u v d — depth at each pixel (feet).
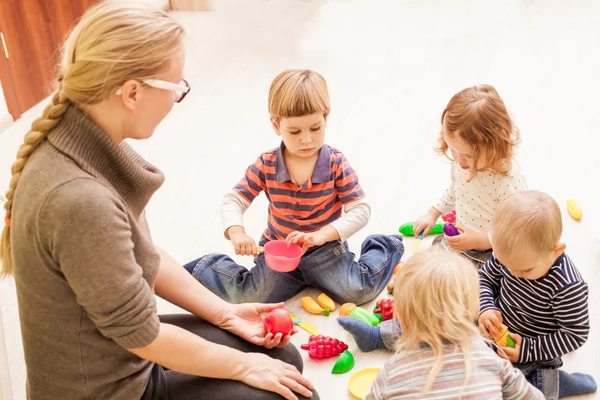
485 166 5.49
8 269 3.74
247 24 12.09
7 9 8.57
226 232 5.81
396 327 5.21
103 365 3.65
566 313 4.62
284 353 4.50
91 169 3.33
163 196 7.42
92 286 3.29
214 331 4.46
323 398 4.93
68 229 3.19
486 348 4.00
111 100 3.33
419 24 11.92
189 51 11.03
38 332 3.54
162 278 4.52
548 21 11.68
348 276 5.81
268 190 5.82
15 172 3.37
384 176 7.57
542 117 8.56
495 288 5.21
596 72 9.72
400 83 9.80
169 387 4.03
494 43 10.95
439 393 3.84
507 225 4.52
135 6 3.34
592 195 6.97
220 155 8.20
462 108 5.39
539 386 4.76
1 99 8.85
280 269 5.55
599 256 6.10
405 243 6.56
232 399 3.96
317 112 5.25
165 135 8.66
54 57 9.52
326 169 5.65
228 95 9.69
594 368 5.10
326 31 11.78
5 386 4.30
